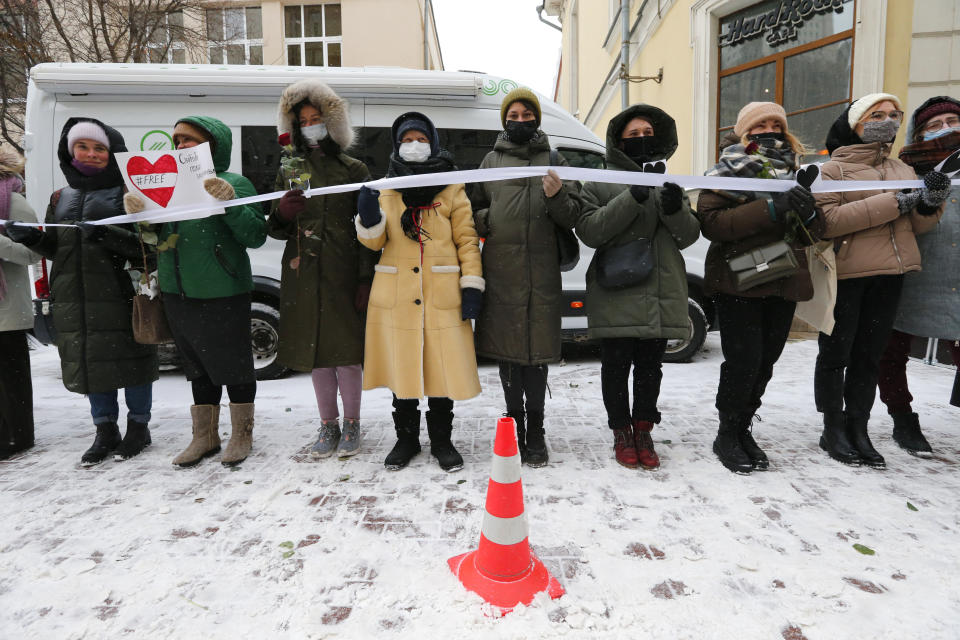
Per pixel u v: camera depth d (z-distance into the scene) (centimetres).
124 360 277
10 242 273
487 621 149
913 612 152
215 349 264
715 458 271
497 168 238
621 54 952
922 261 265
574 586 166
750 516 209
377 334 261
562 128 487
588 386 432
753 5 649
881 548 186
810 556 181
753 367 252
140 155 244
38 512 221
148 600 161
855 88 529
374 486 244
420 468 265
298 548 190
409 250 254
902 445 280
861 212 236
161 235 260
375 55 1408
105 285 271
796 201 214
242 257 271
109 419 288
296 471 262
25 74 848
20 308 287
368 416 360
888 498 224
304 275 265
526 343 254
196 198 246
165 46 902
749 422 274
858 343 264
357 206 260
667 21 801
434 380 253
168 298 263
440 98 461
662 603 157
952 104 257
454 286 256
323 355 267
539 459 261
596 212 251
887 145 255
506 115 261
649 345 261
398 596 161
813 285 253
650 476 249
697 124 717
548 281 257
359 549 188
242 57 1038
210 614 155
